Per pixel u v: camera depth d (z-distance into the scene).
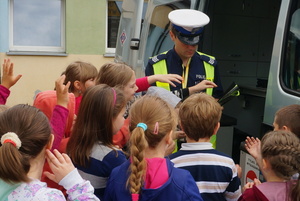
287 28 2.55
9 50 8.77
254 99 3.79
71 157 1.98
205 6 3.68
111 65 2.54
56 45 9.20
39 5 8.98
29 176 1.52
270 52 4.35
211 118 2.06
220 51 4.14
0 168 1.42
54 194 1.50
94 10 8.84
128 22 4.85
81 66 2.72
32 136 1.50
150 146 1.79
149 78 2.78
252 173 2.66
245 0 4.18
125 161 1.96
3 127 1.51
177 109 2.49
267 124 2.62
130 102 2.64
